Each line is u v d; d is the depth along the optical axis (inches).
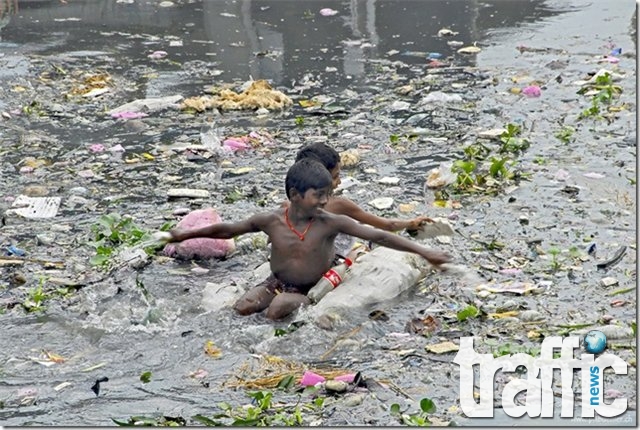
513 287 541.6
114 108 838.5
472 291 540.4
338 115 815.1
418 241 591.5
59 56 962.7
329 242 532.4
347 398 448.8
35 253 594.2
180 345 498.6
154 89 881.5
